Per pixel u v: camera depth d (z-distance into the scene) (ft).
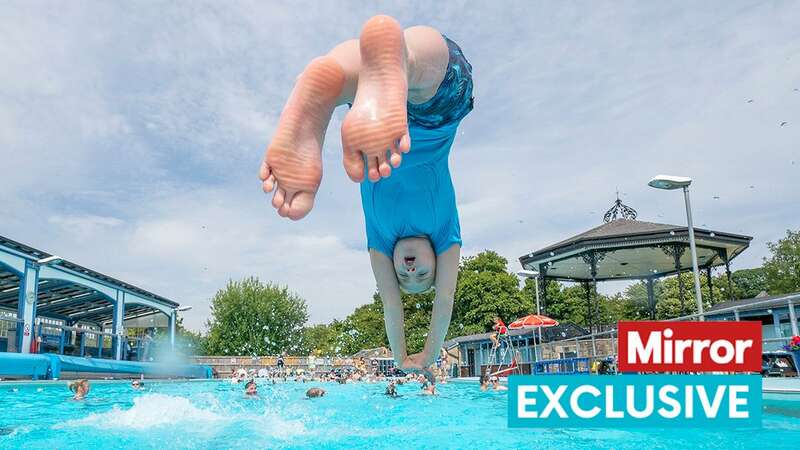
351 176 7.98
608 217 85.25
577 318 124.67
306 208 8.14
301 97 8.16
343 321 149.07
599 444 16.69
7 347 73.15
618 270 83.97
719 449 15.51
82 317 111.96
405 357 14.20
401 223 12.67
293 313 142.31
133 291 97.45
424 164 11.98
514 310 117.39
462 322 119.65
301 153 8.09
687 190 43.09
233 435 21.04
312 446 18.66
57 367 60.59
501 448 16.89
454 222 13.08
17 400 38.32
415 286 13.50
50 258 69.51
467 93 11.27
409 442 18.88
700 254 74.28
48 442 19.84
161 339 111.75
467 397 41.75
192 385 69.82
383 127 7.66
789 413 21.80
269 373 98.58
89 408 32.42
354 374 87.56
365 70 8.12
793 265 97.45
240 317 137.90
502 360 80.64
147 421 25.46
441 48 10.03
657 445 16.29
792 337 31.27
